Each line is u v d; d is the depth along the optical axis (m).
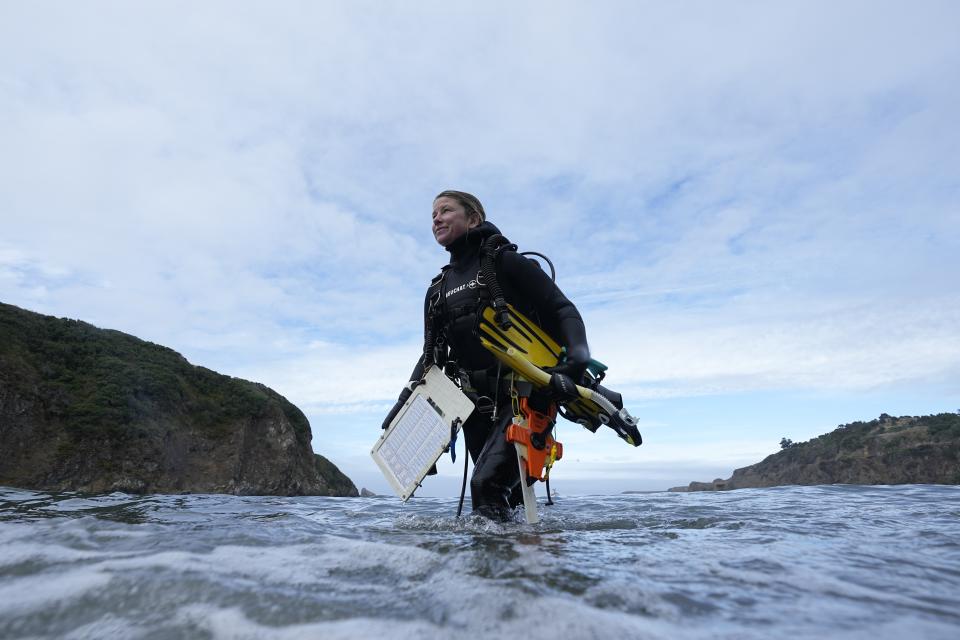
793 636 0.91
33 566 1.38
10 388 27.66
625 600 1.12
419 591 1.19
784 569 1.42
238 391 38.25
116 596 1.13
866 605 1.10
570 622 0.97
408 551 1.62
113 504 3.34
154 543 1.73
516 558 1.55
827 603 1.11
